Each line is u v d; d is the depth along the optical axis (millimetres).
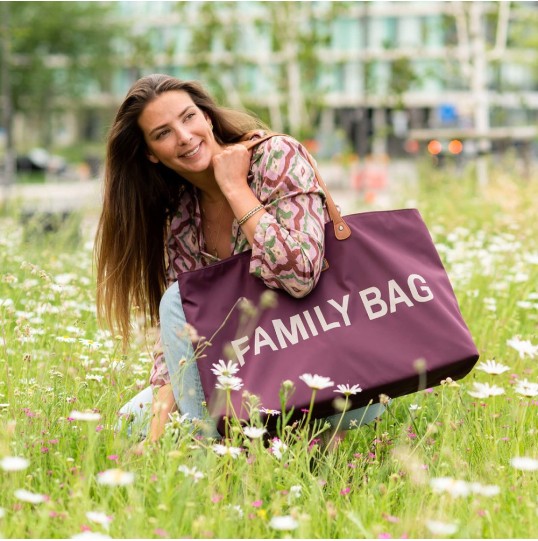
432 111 49500
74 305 5535
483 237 8758
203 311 3809
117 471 2838
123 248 4430
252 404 3400
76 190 19406
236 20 22031
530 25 24078
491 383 4695
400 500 3299
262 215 3861
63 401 3893
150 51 26344
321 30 22344
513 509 3074
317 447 3650
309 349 3727
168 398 3984
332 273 3854
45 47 44750
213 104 4293
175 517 2943
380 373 3695
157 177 4363
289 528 2834
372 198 16344
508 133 17406
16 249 7477
